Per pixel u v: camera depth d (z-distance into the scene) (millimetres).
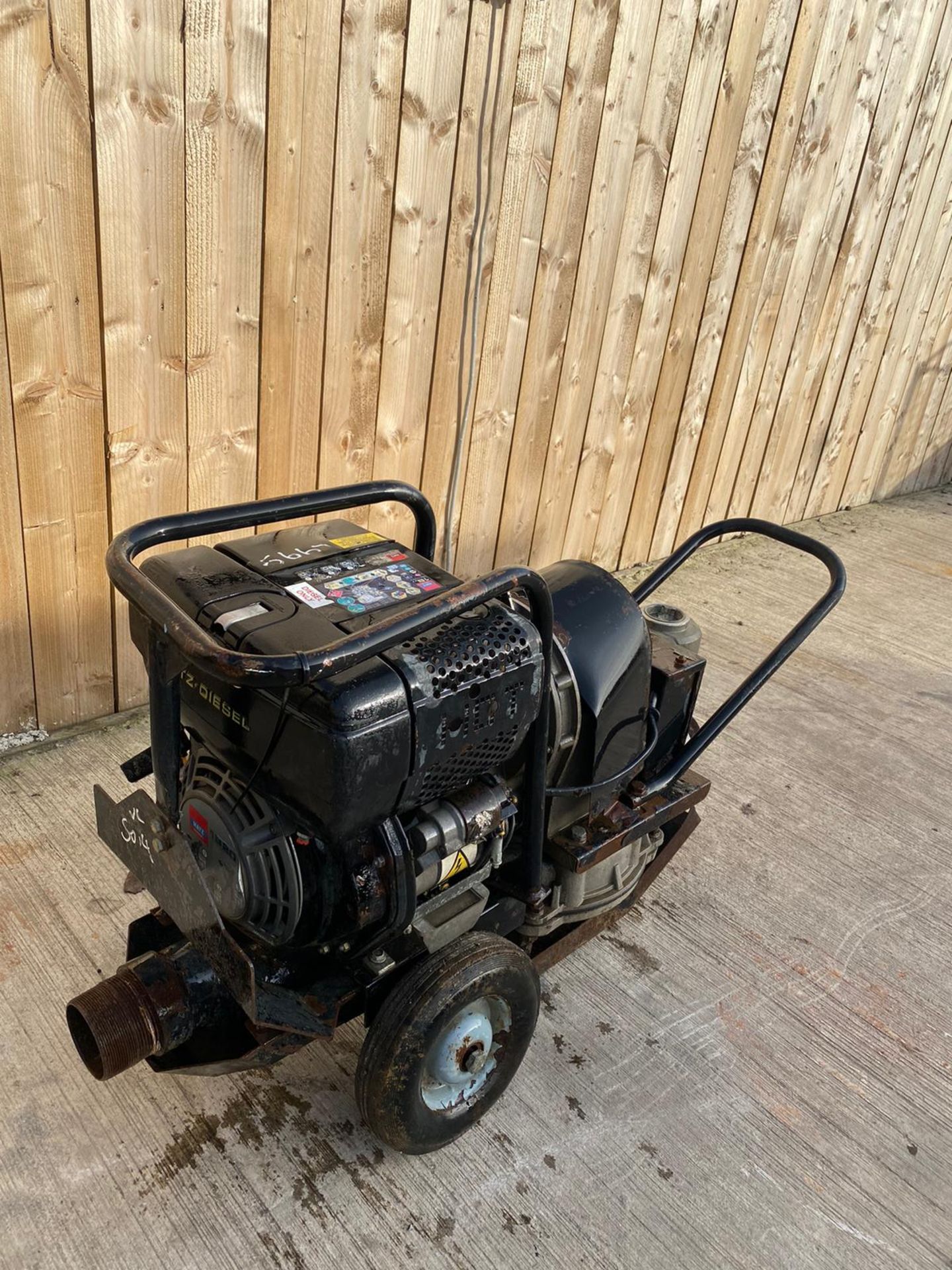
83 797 2422
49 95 2000
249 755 1435
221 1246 1530
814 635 3814
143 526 1487
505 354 3176
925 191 4520
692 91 3242
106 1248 1514
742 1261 1582
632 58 3000
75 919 2070
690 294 3705
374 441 2947
